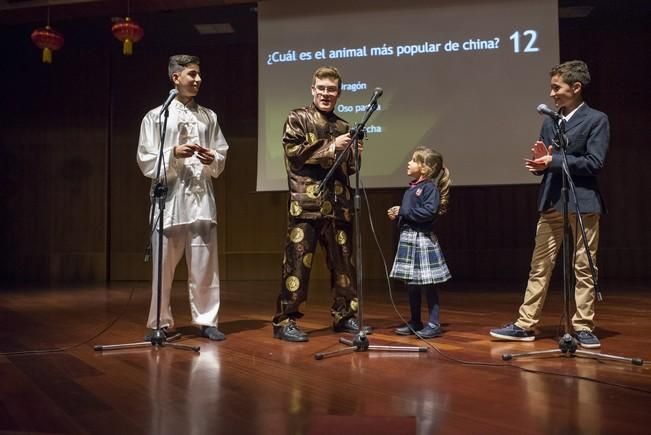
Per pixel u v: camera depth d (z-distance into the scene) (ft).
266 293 18.17
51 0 18.83
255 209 23.44
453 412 5.42
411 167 10.14
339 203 10.07
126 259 23.89
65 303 15.70
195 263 9.79
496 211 22.40
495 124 17.84
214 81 23.81
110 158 24.11
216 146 10.37
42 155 24.20
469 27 17.99
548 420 5.14
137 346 8.94
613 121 21.94
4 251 24.13
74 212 23.99
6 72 24.36
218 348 8.82
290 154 9.76
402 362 7.68
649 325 10.55
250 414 5.42
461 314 12.63
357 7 18.69
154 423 5.18
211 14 21.34
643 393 6.04
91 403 5.85
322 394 6.11
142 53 24.16
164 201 9.00
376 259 22.61
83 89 24.16
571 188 8.00
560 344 7.95
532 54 17.57
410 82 18.38
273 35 19.15
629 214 21.80
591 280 8.70
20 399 6.01
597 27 22.11
